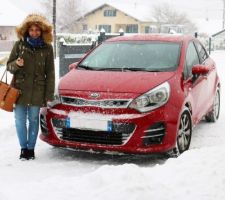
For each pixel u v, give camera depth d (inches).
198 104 286.5
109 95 235.1
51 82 241.0
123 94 234.7
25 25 235.9
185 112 255.9
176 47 285.3
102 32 572.1
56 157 253.0
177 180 180.9
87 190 172.7
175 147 242.7
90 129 233.1
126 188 165.8
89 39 1219.9
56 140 242.7
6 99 234.2
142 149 229.6
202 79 295.4
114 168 184.1
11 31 1948.8
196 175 184.7
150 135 231.5
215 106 342.3
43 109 250.2
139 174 175.3
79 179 183.9
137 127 229.1
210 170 187.5
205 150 211.8
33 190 177.5
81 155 257.1
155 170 194.1
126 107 231.9
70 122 236.7
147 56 278.5
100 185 174.1
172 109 238.8
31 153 247.9
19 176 218.5
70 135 239.6
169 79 250.5
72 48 481.7
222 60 1016.2
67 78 259.4
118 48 291.4
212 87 325.4
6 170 227.6
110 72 263.4
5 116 349.7
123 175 175.0
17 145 275.4
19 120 244.4
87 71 269.3
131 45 292.5
